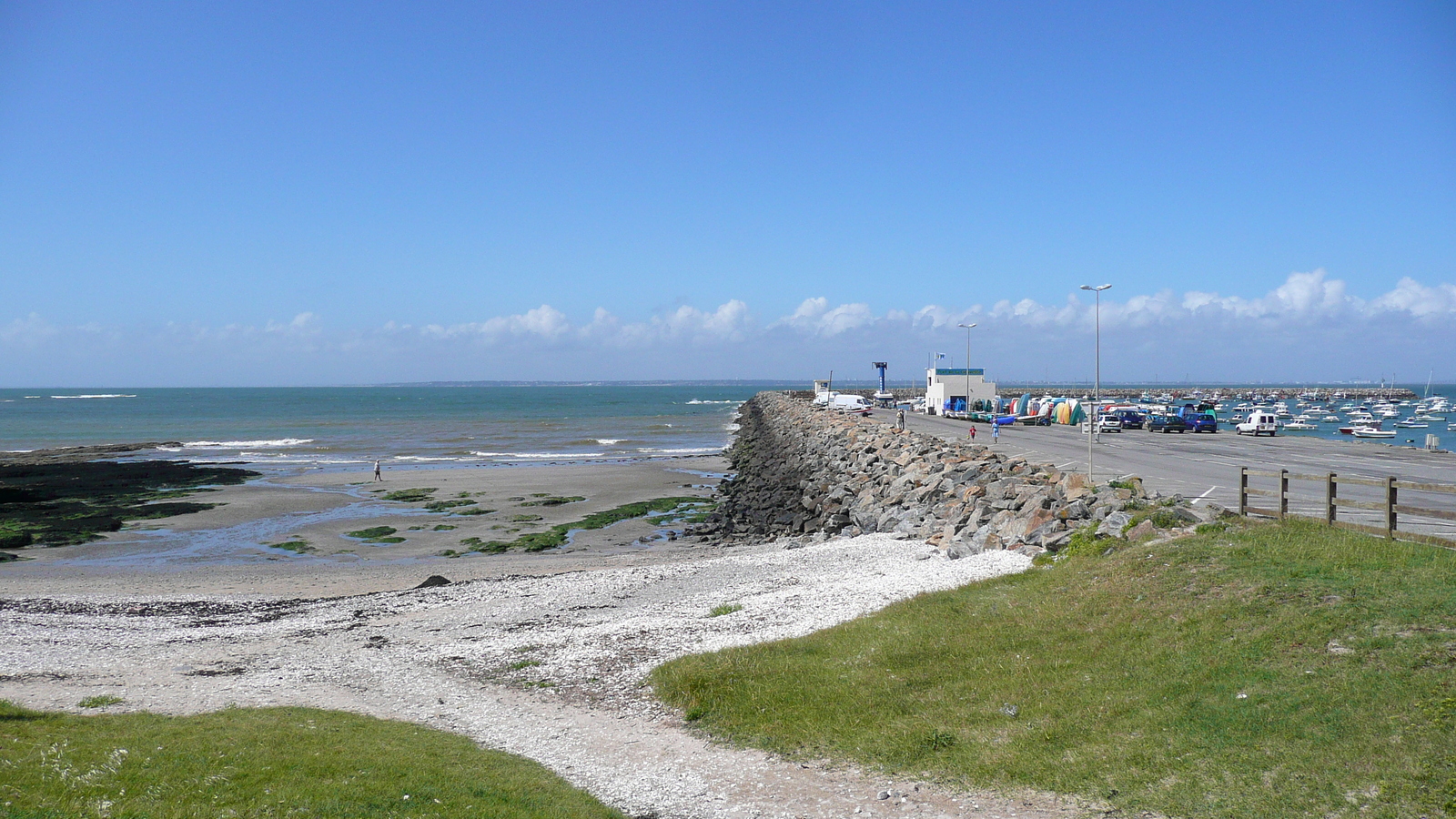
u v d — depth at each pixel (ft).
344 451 247.09
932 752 32.27
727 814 29.14
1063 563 55.16
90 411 514.27
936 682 38.63
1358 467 128.77
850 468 149.79
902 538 85.05
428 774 31.01
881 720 35.63
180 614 71.31
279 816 26.12
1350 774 24.29
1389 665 28.96
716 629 52.13
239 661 53.47
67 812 24.84
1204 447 174.09
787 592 61.93
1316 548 42.80
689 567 78.74
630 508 137.08
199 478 175.42
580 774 33.04
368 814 27.07
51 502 146.00
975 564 63.46
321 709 41.09
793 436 236.84
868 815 28.27
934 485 103.71
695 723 37.96
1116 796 26.78
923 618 47.65
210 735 34.55
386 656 53.11
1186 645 35.14
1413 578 36.27
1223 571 41.91
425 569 94.12
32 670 51.16
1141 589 42.91
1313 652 31.45
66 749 31.42
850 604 54.75
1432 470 124.47
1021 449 165.99
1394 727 25.54
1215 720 28.99
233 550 107.96
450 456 232.73
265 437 308.81
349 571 93.91
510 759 34.12
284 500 147.54
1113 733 30.37
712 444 276.62
